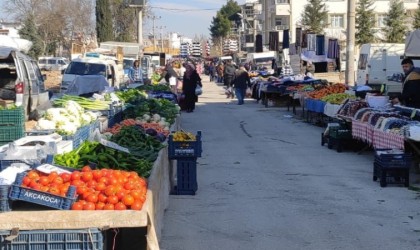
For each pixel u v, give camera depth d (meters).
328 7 70.75
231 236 7.26
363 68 28.22
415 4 70.88
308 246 6.87
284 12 72.12
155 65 55.94
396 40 62.41
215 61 72.19
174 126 12.95
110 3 62.88
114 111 12.53
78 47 54.03
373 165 11.47
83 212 4.80
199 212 8.38
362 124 12.82
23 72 15.37
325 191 9.73
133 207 4.98
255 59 54.03
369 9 64.88
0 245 4.70
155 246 4.93
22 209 5.06
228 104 29.73
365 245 6.90
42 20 60.41
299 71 35.50
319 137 16.84
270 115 23.61
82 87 18.36
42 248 4.71
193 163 9.42
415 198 9.19
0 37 18.98
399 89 25.67
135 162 6.43
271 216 8.19
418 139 9.98
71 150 7.42
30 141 7.29
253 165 12.23
